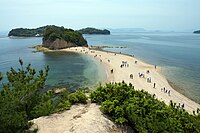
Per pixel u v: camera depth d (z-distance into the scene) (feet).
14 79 47.73
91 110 44.70
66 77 204.03
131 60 294.25
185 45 581.94
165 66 262.67
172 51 428.56
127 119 41.57
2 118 35.04
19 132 36.63
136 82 187.73
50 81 188.75
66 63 275.59
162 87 174.91
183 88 173.58
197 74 221.87
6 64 277.44
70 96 50.65
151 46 530.27
